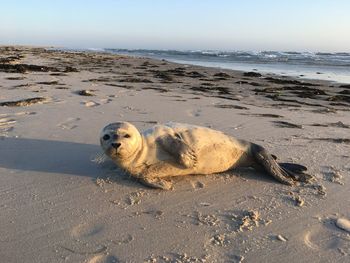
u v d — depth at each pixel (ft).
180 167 4.18
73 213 3.40
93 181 4.06
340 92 14.08
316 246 3.07
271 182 4.30
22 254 2.78
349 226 3.38
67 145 5.13
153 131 4.21
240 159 4.49
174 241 3.05
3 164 4.43
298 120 7.80
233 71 24.09
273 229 3.30
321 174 4.59
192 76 18.51
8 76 13.12
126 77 15.57
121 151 3.84
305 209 3.69
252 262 2.82
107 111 7.38
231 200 3.82
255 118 7.50
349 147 5.74
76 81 12.50
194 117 7.31
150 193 3.87
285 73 24.40
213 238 3.12
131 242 3.00
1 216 3.29
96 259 2.77
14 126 5.96
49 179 4.07
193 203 3.71
